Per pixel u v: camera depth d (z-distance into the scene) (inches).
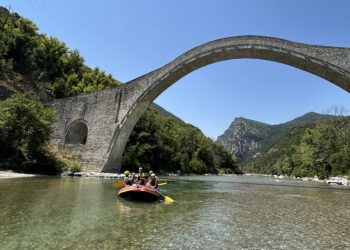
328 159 2393.0
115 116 1392.7
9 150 1179.3
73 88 2236.7
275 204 608.1
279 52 1182.9
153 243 292.8
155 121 2337.6
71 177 1131.9
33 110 1217.4
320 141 2482.8
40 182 836.6
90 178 1131.9
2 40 2062.0
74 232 321.7
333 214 495.8
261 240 318.7
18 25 2394.2
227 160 5295.3
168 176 2064.5
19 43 2138.3
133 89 1384.1
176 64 1331.2
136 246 280.7
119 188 779.4
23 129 1177.4
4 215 387.9
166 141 2559.1
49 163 1235.9
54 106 1611.7
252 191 927.0
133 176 680.4
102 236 310.8
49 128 1299.2
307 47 1136.8
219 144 5260.8
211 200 643.5
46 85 2117.4
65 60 2466.8
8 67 1942.7
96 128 1435.8
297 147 3742.6
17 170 1152.8
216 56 1299.2
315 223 416.2
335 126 2374.5
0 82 1753.2
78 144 1470.2
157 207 519.8
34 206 457.7
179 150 3112.7
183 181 1424.7
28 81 2026.3
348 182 1547.7
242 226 383.6
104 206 494.9
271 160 6943.9
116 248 271.9
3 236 296.8
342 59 1083.3
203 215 452.4
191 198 673.0
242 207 550.0
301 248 294.8
